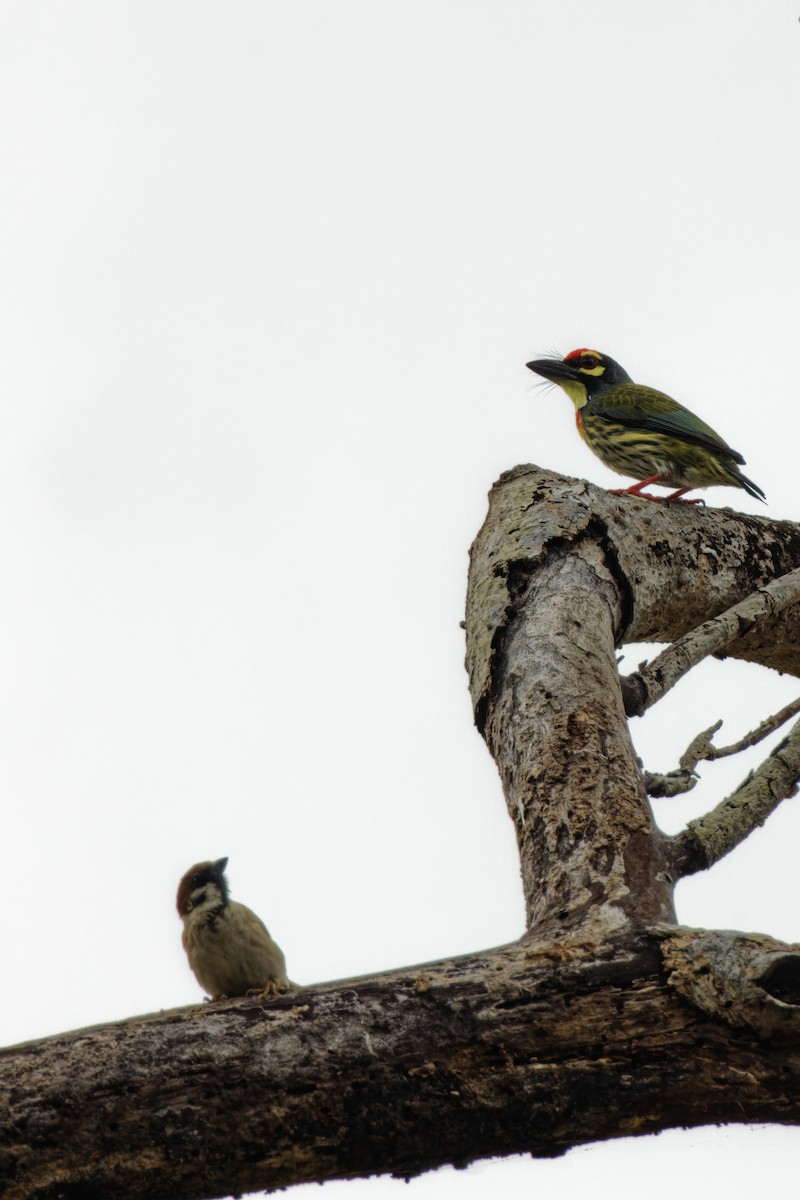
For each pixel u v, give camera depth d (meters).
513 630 12.27
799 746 10.24
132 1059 7.27
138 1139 7.08
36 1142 7.04
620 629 13.76
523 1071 7.28
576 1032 7.38
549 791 9.77
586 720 10.49
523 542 13.41
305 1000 7.58
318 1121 7.19
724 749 11.12
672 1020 7.38
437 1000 7.52
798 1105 7.27
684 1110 7.28
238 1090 7.19
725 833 9.51
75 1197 7.04
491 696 11.86
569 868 8.91
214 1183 7.21
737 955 7.30
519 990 7.52
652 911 8.14
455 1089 7.25
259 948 9.61
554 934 8.02
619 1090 7.25
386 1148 7.26
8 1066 7.27
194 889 10.00
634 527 14.41
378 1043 7.35
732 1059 7.27
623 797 9.55
